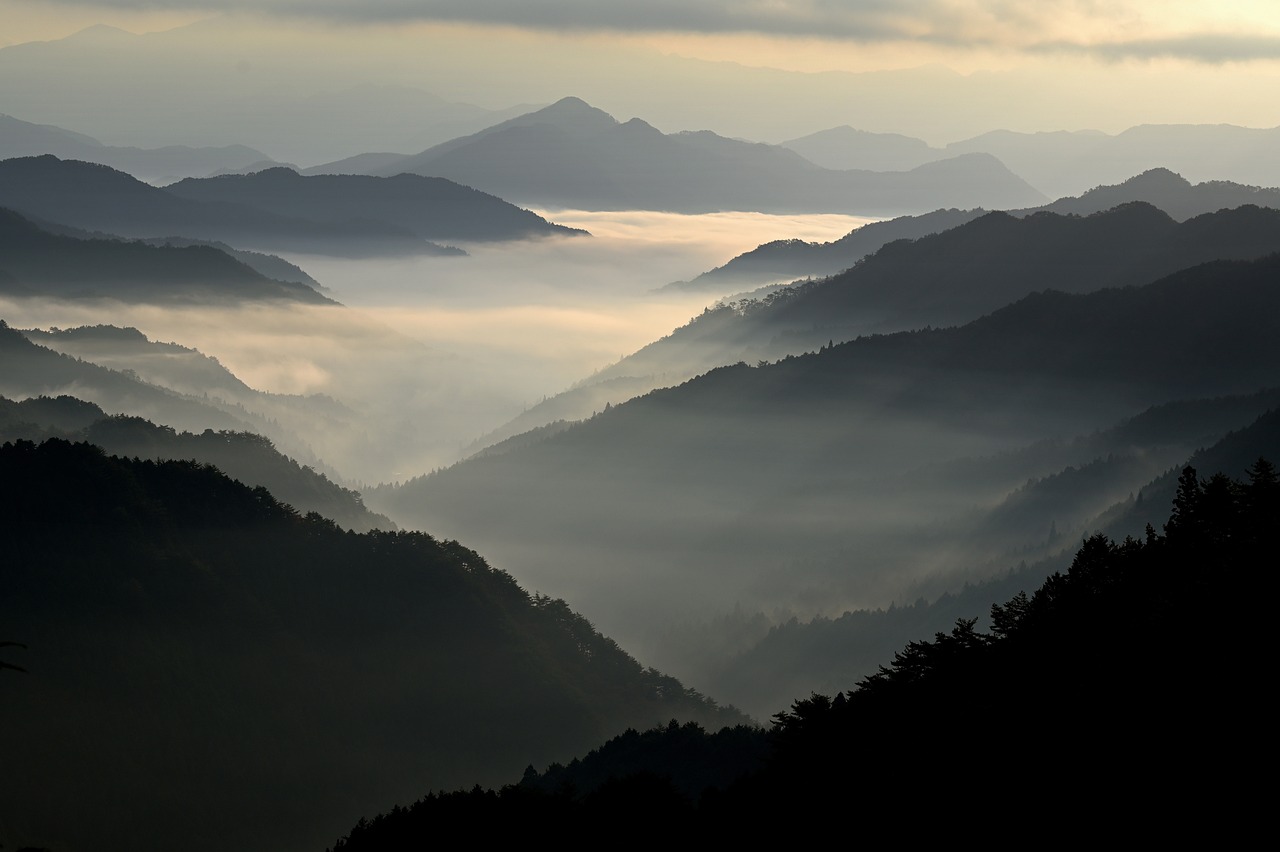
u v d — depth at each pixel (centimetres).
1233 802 7669
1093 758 8512
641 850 10144
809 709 10381
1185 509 11212
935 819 8712
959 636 10456
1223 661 8769
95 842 14875
